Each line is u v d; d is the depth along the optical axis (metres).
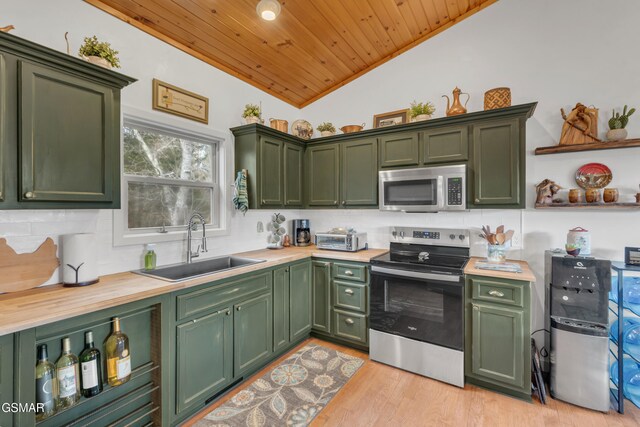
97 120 1.61
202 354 1.89
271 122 3.03
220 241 2.71
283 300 2.59
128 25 2.04
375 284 2.52
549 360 2.19
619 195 2.18
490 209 2.62
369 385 2.20
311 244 3.55
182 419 1.80
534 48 2.47
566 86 2.35
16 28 1.57
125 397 1.61
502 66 2.60
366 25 2.64
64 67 1.47
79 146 1.53
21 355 1.17
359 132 2.95
